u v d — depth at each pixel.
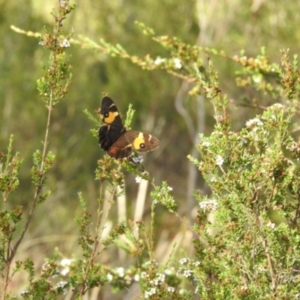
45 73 6.70
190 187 17.36
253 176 6.09
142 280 6.86
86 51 23.06
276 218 11.06
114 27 23.20
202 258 6.76
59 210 19.88
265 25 18.67
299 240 5.96
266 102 14.93
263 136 6.33
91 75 23.80
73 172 22.27
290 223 6.36
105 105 6.56
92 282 7.09
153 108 23.89
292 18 18.52
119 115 6.54
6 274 6.63
